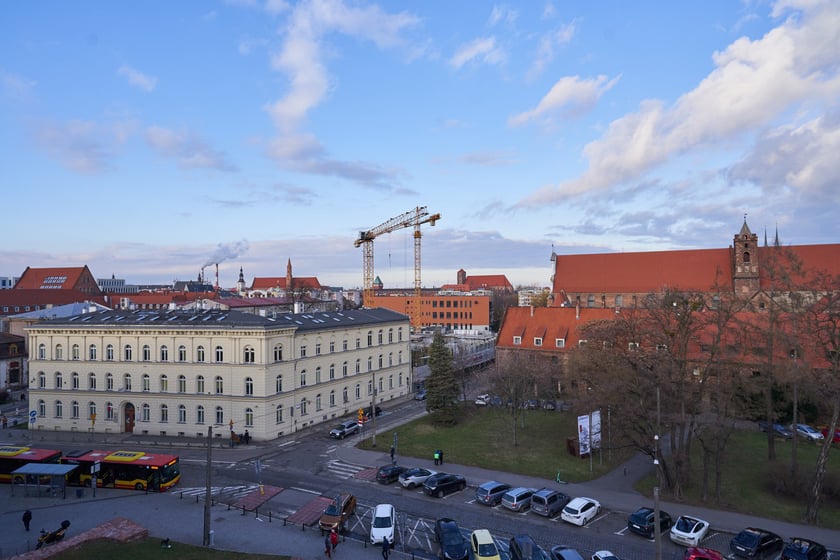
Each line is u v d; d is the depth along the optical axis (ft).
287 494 158.61
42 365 238.27
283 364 226.38
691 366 197.88
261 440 216.13
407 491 161.27
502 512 145.18
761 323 198.08
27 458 165.78
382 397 295.07
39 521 136.05
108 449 206.49
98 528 123.65
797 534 129.08
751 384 160.15
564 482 165.78
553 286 414.21
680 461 150.41
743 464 179.22
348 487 164.76
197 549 116.37
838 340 151.94
